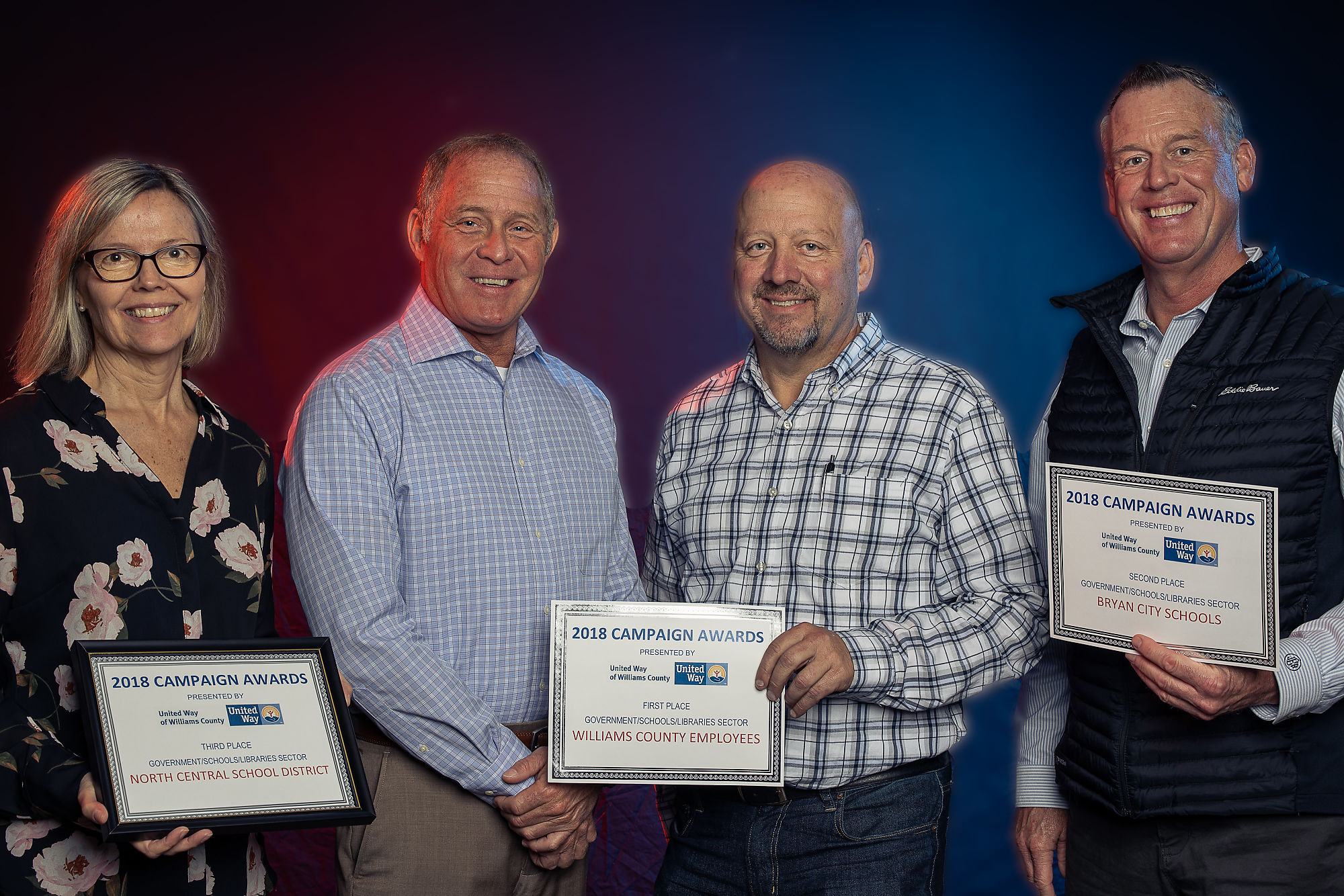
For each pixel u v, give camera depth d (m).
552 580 2.00
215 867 1.64
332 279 3.99
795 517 2.04
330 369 1.98
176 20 3.93
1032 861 2.14
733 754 1.81
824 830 1.93
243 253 3.97
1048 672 2.12
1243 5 3.68
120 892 1.55
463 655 1.92
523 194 2.02
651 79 3.96
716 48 3.95
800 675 1.80
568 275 3.97
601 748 1.80
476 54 3.97
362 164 3.99
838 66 3.92
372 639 1.80
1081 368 2.02
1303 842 1.74
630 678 1.81
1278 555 1.68
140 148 3.95
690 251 3.98
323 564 1.83
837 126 3.92
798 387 2.15
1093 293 2.01
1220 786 1.76
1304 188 3.66
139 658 1.49
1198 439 1.78
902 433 2.02
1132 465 1.87
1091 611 1.76
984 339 3.89
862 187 3.90
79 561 1.53
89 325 1.63
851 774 1.93
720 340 3.99
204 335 1.75
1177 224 1.84
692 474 2.20
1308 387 1.71
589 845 1.98
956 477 2.00
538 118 3.97
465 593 1.92
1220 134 1.85
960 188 3.88
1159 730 1.82
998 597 1.97
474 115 3.97
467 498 1.94
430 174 2.09
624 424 4.00
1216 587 1.65
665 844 2.99
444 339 2.02
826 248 2.03
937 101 3.88
